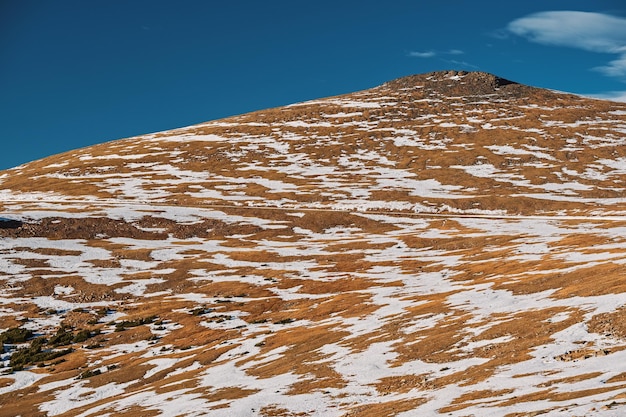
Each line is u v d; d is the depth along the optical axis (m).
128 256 114.62
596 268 63.12
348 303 77.12
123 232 131.50
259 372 50.66
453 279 83.31
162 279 102.25
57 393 57.41
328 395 39.62
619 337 36.53
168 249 120.56
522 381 31.66
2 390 60.59
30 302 91.81
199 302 89.75
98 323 83.56
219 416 38.03
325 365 47.94
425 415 28.84
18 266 106.50
